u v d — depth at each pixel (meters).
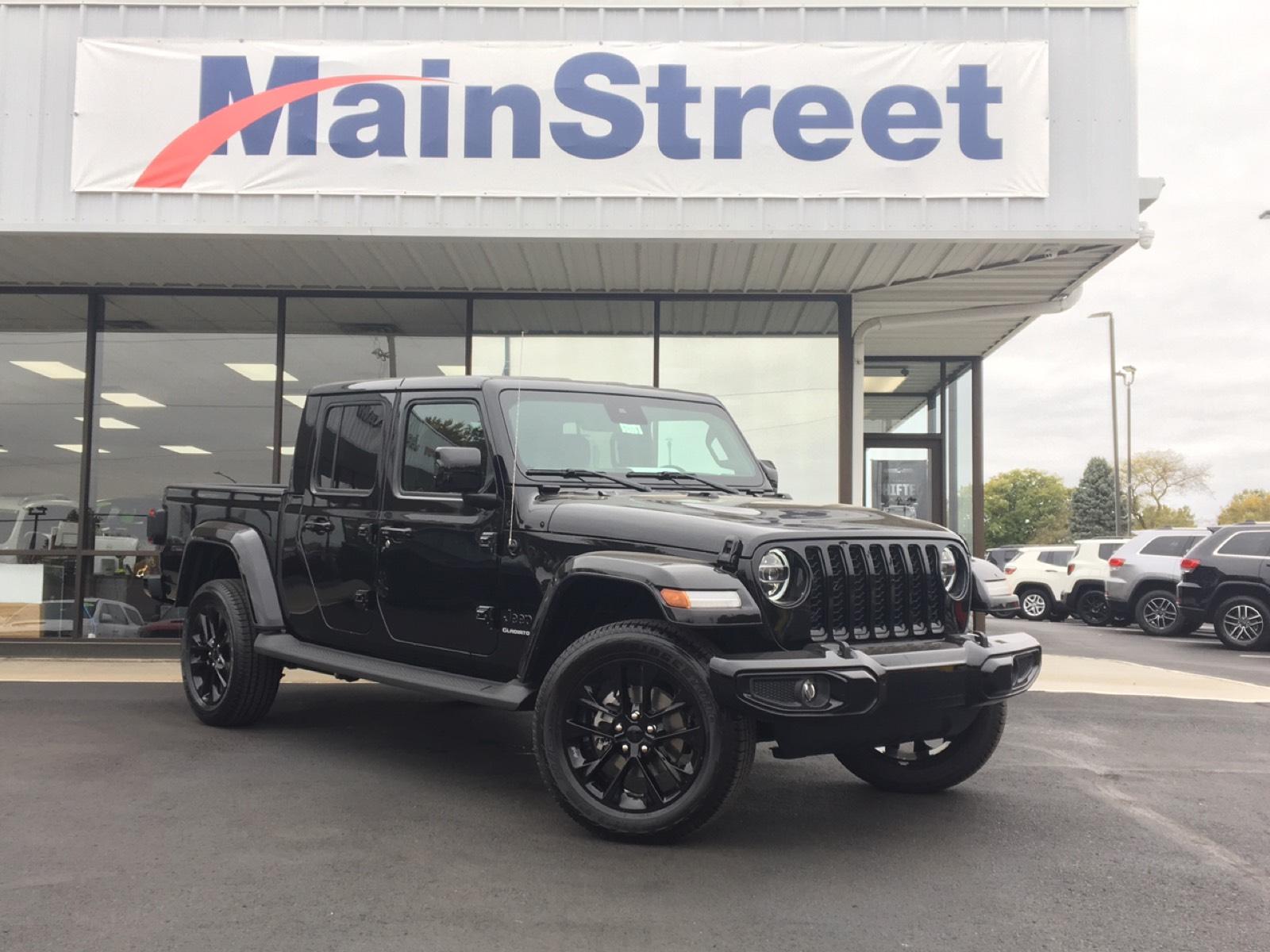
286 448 11.05
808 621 4.11
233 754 5.66
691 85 9.18
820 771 5.64
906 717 4.12
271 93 9.20
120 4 9.28
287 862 3.89
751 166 9.16
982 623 9.29
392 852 4.02
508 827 4.38
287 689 8.01
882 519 4.70
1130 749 6.23
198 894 3.54
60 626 10.82
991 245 9.41
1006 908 3.52
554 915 3.39
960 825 4.54
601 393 5.45
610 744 4.18
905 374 15.94
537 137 9.16
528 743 6.07
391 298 11.17
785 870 3.88
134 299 11.16
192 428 11.07
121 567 10.87
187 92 9.21
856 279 10.73
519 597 4.71
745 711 3.82
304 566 5.91
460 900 3.51
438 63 9.20
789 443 11.16
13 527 10.91
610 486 5.09
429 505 5.19
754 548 4.04
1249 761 5.92
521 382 5.23
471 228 9.15
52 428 11.05
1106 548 20.00
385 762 5.55
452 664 5.05
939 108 9.16
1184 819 4.67
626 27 9.27
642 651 4.05
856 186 9.16
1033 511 82.69
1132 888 3.73
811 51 9.16
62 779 5.09
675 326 11.22
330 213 9.18
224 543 6.32
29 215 9.20
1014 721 7.15
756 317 11.26
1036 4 9.20
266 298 11.17
